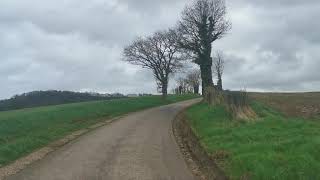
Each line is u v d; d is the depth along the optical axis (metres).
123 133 34.81
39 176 19.91
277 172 16.39
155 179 18.67
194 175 19.39
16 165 22.94
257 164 17.77
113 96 111.12
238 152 21.25
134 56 91.12
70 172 20.47
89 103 70.00
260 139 24.11
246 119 33.56
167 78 90.94
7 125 37.56
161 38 89.88
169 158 23.50
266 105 48.56
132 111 63.03
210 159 21.78
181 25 79.50
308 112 44.12
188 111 54.41
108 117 51.78
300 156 18.11
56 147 28.89
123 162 22.53
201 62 79.12
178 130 36.53
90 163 22.53
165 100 88.62
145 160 22.98
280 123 30.48
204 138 28.48
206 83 78.06
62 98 106.12
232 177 17.67
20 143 28.78
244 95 38.31
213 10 79.12
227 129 29.69
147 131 35.94
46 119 44.03
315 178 15.57
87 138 32.62
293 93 69.06
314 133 24.77
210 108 44.97
